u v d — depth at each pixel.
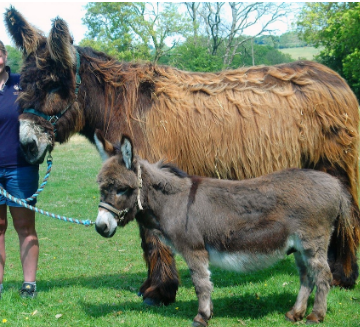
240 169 4.77
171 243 4.06
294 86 4.88
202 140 4.67
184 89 4.85
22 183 4.65
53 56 4.50
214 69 31.73
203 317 3.93
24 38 4.68
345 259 4.88
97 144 4.15
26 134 4.45
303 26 29.91
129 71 4.92
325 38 28.73
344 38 26.28
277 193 3.94
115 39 37.06
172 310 4.40
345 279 4.96
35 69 4.57
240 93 4.81
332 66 30.09
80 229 8.93
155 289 4.58
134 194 3.95
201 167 4.75
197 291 3.94
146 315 4.23
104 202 3.87
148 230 4.56
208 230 3.96
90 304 4.59
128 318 4.15
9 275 6.09
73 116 4.80
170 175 4.14
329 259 5.07
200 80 4.93
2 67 4.55
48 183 13.12
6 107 4.54
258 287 5.07
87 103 4.89
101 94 4.88
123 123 4.75
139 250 7.43
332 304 4.41
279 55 45.91
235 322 4.04
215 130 4.67
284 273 5.74
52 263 6.72
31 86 4.53
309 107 4.78
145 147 4.68
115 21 36.59
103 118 4.87
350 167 4.92
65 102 4.69
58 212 10.12
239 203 3.98
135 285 5.43
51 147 4.70
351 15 25.16
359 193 5.20
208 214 3.97
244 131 4.68
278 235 3.91
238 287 5.17
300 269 4.14
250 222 3.94
